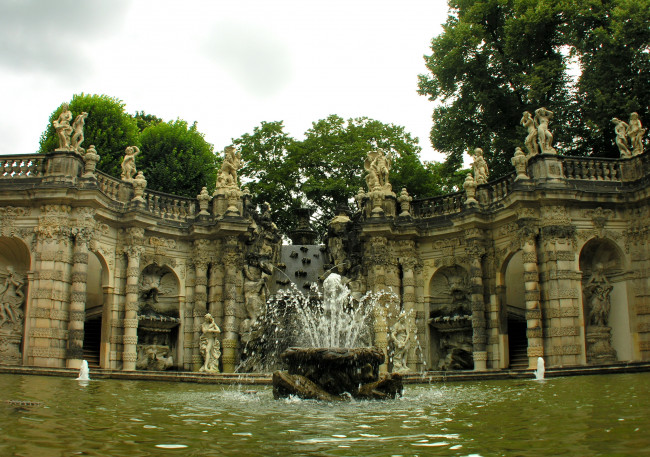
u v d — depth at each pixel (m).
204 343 27.73
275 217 45.66
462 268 28.70
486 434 8.42
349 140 46.09
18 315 24.12
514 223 25.56
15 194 23.73
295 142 46.28
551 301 23.17
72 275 23.75
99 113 39.00
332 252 32.22
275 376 14.38
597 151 33.22
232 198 29.81
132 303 26.55
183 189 41.25
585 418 9.55
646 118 30.23
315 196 45.22
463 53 34.66
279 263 32.66
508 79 34.50
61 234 23.61
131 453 7.04
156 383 19.23
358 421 10.01
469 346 27.78
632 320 23.77
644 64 29.12
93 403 12.22
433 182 44.31
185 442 7.85
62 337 23.06
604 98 29.06
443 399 13.77
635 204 24.30
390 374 14.24
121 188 28.14
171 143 42.44
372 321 28.42
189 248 29.92
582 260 25.34
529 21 31.23
